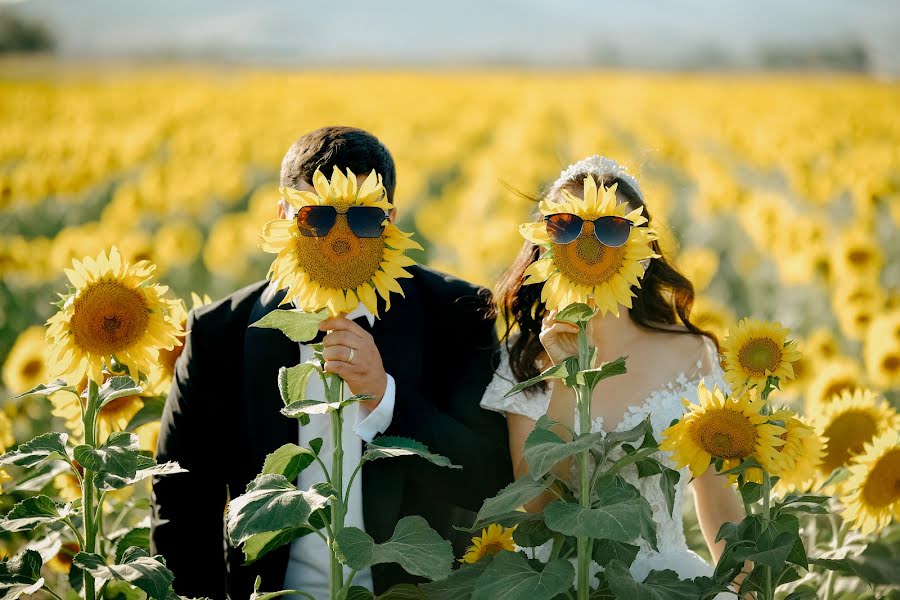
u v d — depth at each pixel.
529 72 92.00
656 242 3.31
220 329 3.19
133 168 20.02
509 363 3.19
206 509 3.17
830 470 3.45
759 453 2.56
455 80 55.31
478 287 3.41
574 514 2.36
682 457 2.60
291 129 26.66
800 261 8.89
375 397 2.65
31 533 3.54
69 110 33.44
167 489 3.13
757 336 2.70
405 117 32.50
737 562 2.60
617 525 2.31
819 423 3.40
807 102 38.81
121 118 33.25
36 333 5.36
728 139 24.67
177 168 17.67
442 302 3.34
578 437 2.42
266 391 3.08
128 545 3.18
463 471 3.03
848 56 108.56
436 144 20.69
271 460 2.53
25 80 57.06
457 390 3.24
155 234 13.72
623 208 2.51
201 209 14.80
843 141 25.06
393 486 3.06
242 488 3.12
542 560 3.18
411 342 3.19
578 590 2.53
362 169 2.97
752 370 2.67
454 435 3.00
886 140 25.61
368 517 3.06
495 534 3.11
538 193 3.46
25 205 14.34
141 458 2.55
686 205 14.91
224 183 15.26
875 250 8.38
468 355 3.29
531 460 2.38
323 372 2.57
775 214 10.97
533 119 28.12
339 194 2.43
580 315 2.48
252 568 3.03
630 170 3.61
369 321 3.16
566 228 2.48
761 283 9.83
